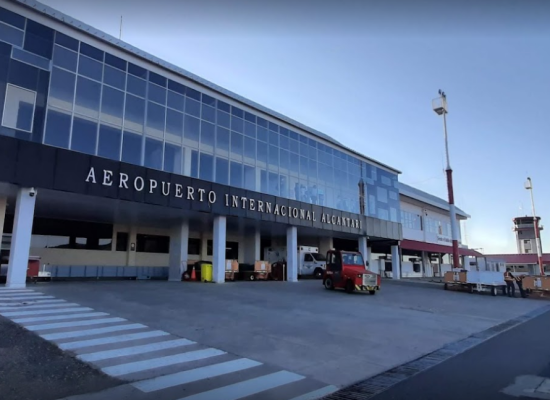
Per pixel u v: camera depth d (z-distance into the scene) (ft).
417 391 19.94
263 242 136.26
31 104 56.13
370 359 26.68
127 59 68.33
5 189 59.21
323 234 118.93
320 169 107.86
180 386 19.70
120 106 66.44
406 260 158.61
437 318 46.26
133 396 18.06
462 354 28.86
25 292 49.44
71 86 60.70
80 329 31.07
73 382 19.58
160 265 102.94
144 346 27.07
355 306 53.47
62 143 58.49
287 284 82.99
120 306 43.01
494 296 80.43
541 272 156.97
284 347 28.89
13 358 22.80
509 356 28.12
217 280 78.13
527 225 268.00
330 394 19.66
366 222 119.96
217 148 81.46
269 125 94.68
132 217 84.79
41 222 84.69
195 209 74.13
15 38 55.98
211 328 34.24
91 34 63.36
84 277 86.48
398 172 141.38
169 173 70.74
